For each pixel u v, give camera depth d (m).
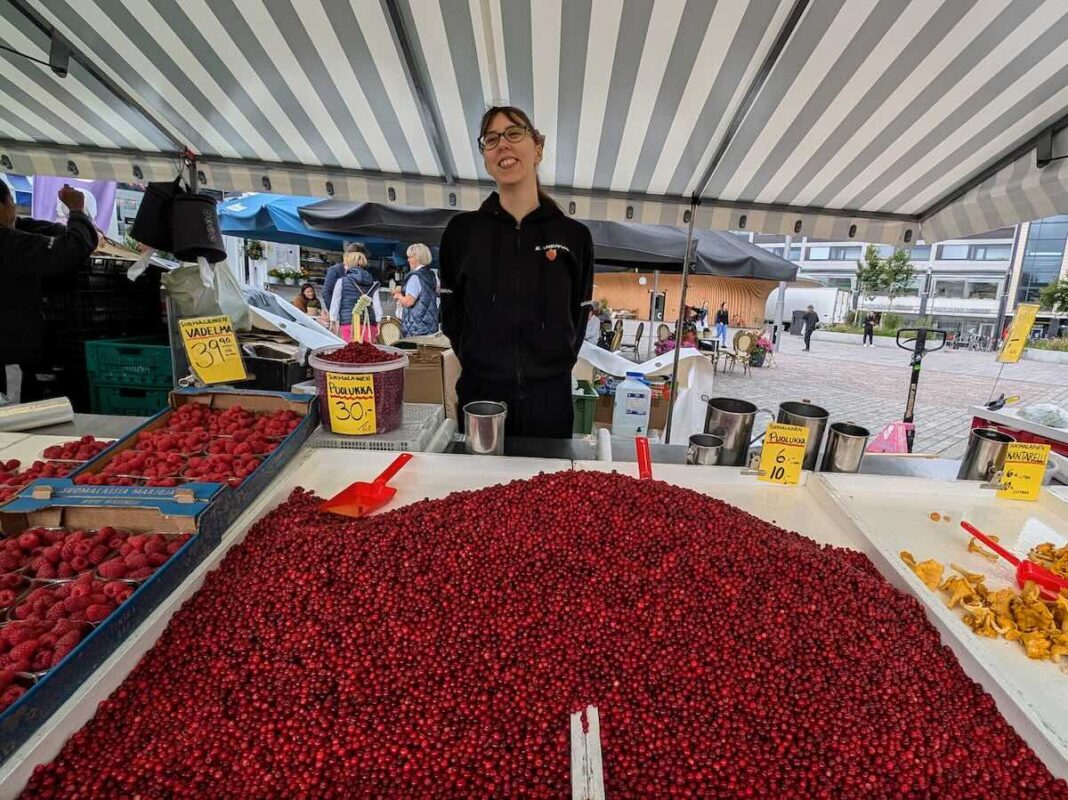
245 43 2.06
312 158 2.87
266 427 1.68
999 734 0.85
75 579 1.00
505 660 0.94
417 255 5.02
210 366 1.90
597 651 0.95
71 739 0.78
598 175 2.83
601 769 0.72
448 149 2.71
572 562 1.09
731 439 1.78
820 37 1.80
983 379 11.25
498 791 0.76
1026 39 1.71
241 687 0.90
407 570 1.06
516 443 1.91
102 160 2.90
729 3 1.75
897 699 0.91
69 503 1.14
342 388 1.68
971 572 1.26
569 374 2.22
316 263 13.47
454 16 1.90
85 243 2.53
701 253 4.84
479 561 1.09
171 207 2.23
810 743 0.83
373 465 1.63
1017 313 2.32
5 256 2.40
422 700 0.88
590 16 1.87
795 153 2.44
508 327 2.05
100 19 1.97
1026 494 1.60
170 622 0.99
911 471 1.89
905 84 1.96
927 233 2.86
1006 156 2.29
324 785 0.77
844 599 1.06
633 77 2.11
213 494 1.19
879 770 0.81
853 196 2.80
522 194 2.00
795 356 14.74
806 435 1.60
